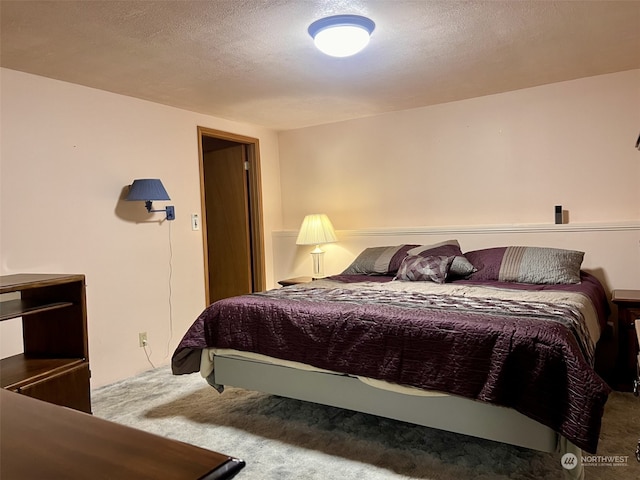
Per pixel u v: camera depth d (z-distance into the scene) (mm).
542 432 1735
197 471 663
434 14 2107
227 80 3004
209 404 2762
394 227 4203
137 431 805
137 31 2178
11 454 732
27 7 1893
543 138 3492
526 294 2588
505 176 3664
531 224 3512
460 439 2217
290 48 2463
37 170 2760
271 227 4797
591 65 2990
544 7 2072
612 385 2773
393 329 2033
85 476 663
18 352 2625
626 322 2729
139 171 3395
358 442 2219
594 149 3316
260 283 4684
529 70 3049
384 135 4219
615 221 3217
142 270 3406
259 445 2223
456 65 2865
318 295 2662
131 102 3348
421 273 3236
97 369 3080
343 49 2244
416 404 1998
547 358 1703
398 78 3096
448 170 3916
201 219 3932
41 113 2787
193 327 2639
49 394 2199
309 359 2238
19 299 2523
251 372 2492
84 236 3014
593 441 1569
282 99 3541
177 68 2732
